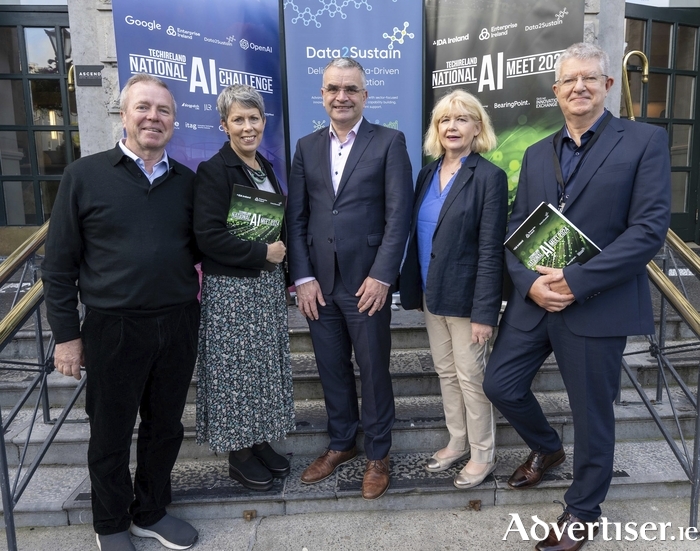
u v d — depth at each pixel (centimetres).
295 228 218
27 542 208
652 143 173
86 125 343
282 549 201
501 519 216
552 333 189
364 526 213
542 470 223
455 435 230
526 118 322
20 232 540
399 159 208
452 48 333
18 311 194
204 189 189
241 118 192
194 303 196
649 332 182
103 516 191
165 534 202
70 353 178
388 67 343
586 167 179
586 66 174
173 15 297
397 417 259
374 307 208
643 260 169
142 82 175
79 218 174
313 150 215
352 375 233
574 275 173
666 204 171
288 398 217
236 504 220
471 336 210
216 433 204
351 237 207
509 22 317
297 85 343
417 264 224
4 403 281
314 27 336
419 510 223
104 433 182
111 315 175
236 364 202
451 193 206
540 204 185
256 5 323
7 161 535
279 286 212
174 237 183
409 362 297
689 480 224
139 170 177
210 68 312
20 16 507
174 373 189
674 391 292
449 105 202
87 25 333
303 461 247
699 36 538
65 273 176
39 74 520
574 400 189
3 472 189
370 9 336
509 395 201
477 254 208
